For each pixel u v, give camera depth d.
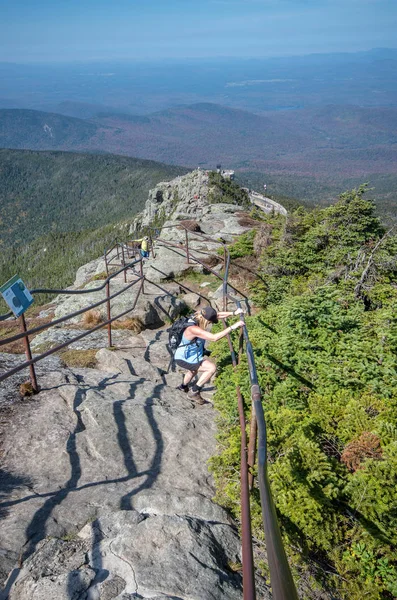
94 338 10.52
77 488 4.66
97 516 4.25
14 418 5.67
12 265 173.50
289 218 15.78
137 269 19.05
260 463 2.77
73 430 5.58
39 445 5.22
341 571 4.29
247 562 2.24
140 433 5.77
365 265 11.79
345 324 7.89
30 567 3.57
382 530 4.44
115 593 3.35
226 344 8.48
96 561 3.67
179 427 6.02
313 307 7.89
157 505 4.51
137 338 10.71
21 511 4.17
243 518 2.74
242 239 19.59
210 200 78.94
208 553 3.92
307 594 4.06
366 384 6.55
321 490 4.59
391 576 4.19
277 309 9.25
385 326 7.59
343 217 13.38
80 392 6.49
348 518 4.64
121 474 5.00
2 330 16.22
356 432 5.68
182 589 3.46
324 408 6.11
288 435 5.22
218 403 6.72
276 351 6.99
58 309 14.21
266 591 3.83
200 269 17.45
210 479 5.26
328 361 6.89
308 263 13.45
